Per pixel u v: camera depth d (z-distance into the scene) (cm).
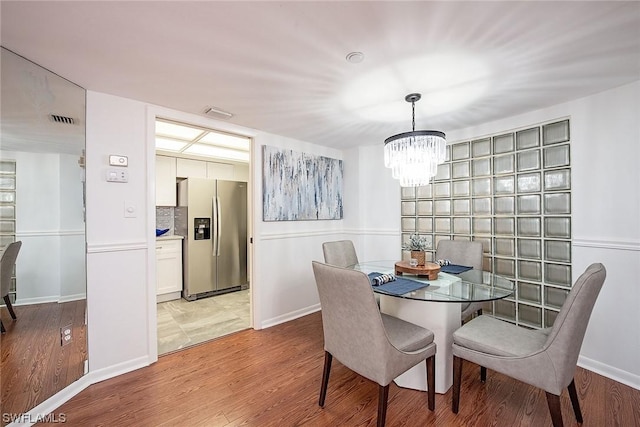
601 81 185
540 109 234
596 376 195
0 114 153
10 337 158
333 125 276
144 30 132
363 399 176
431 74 175
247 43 143
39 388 165
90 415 161
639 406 164
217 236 412
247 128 282
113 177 202
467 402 172
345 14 122
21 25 127
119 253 205
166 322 305
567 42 143
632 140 186
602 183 200
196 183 400
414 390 185
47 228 177
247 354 233
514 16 124
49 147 175
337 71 171
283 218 310
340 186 378
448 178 301
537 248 238
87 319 191
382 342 138
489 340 157
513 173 253
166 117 229
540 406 168
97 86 190
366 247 367
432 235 315
